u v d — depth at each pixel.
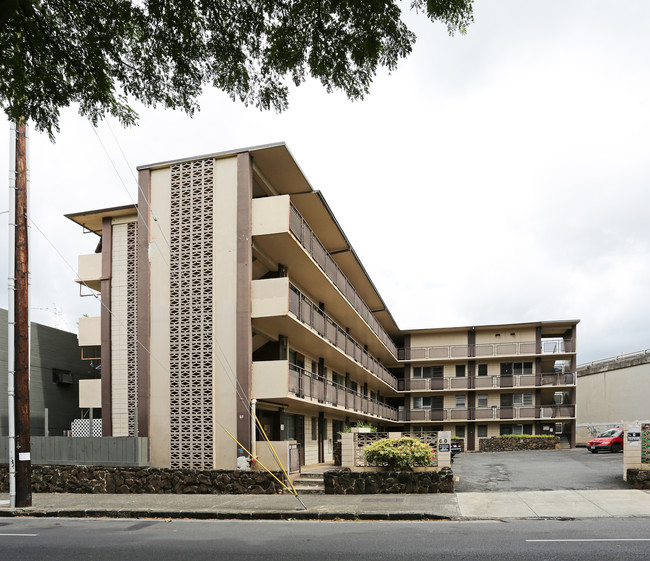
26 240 15.24
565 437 44.41
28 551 9.08
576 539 9.58
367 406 33.41
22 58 6.68
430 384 47.38
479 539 9.70
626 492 15.49
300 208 22.80
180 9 6.54
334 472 16.02
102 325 21.72
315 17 6.60
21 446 14.66
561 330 47.81
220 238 18.33
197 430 17.67
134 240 21.95
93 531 11.21
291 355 23.62
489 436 45.81
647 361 40.31
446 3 6.20
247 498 15.35
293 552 8.77
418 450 16.44
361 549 8.94
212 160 18.77
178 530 11.23
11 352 14.93
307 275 23.33
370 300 38.84
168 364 18.22
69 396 25.80
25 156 15.33
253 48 7.03
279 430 21.59
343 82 7.28
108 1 6.42
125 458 17.41
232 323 17.89
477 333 48.06
